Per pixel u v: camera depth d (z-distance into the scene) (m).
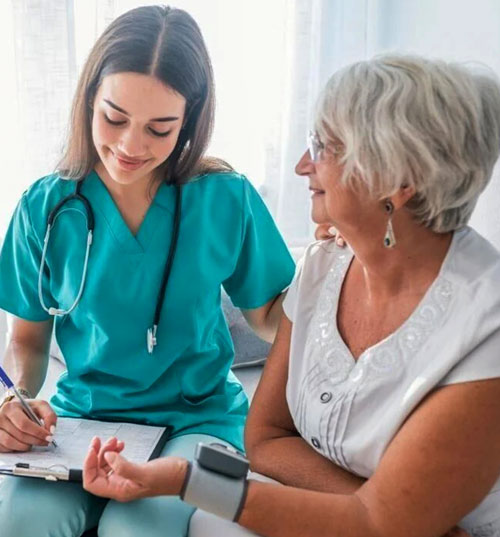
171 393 1.54
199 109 1.46
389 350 1.17
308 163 1.24
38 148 2.24
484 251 1.18
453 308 1.14
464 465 1.07
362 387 1.18
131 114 1.32
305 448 1.30
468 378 1.07
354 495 1.13
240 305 1.67
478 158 1.11
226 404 1.59
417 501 1.08
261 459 1.31
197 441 1.47
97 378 1.54
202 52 1.41
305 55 2.54
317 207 1.23
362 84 1.11
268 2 2.47
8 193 2.28
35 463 1.28
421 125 1.07
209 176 1.56
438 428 1.07
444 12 2.52
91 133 1.47
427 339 1.14
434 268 1.18
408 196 1.12
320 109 1.15
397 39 2.67
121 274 1.49
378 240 1.17
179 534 1.25
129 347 1.51
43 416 1.37
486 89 1.12
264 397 1.36
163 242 1.50
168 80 1.33
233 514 1.12
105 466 1.17
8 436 1.32
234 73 2.49
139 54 1.32
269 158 2.58
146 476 1.12
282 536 1.11
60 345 1.57
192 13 2.40
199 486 1.11
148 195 1.50
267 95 2.54
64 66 2.21
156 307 1.49
